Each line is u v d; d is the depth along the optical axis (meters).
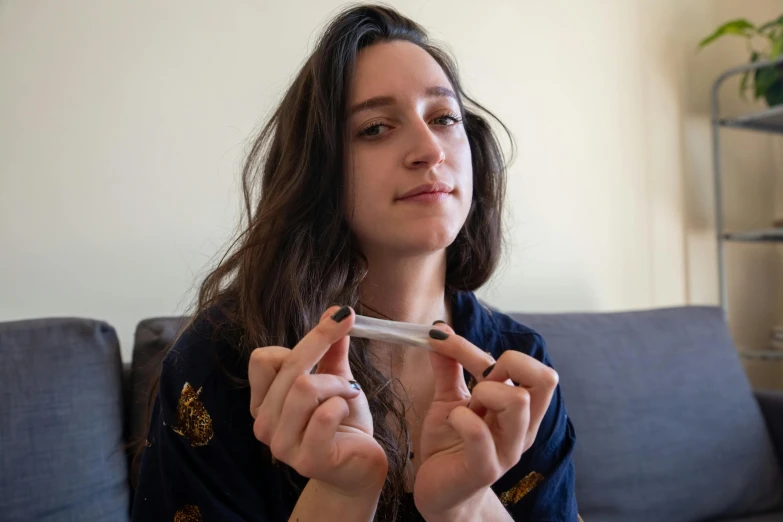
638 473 1.16
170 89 1.18
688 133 1.81
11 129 1.05
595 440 1.15
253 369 0.45
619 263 1.67
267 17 1.27
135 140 1.15
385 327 0.47
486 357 0.46
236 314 0.68
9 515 0.78
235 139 1.23
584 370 1.20
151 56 1.17
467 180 0.63
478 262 0.80
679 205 1.78
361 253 0.66
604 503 1.12
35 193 1.07
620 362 1.24
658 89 1.77
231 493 0.59
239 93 1.24
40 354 0.87
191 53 1.20
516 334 0.80
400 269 0.66
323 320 0.44
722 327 1.43
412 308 0.69
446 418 0.47
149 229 1.15
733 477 1.25
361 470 0.45
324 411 0.42
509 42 1.55
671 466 1.19
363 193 0.61
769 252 1.95
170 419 0.62
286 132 0.70
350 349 0.64
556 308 1.57
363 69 0.62
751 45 1.93
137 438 0.91
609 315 1.35
